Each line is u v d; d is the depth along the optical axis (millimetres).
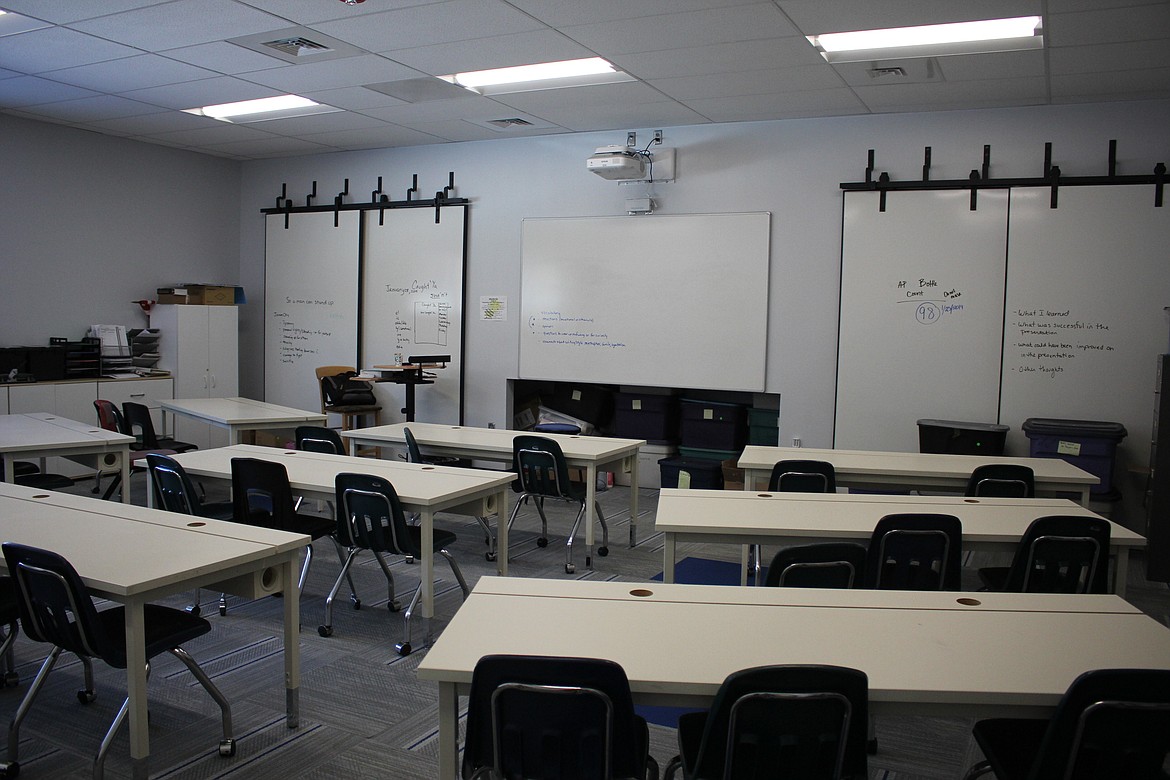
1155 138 5734
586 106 6352
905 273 6324
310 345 8727
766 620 2199
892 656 1985
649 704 1890
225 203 9039
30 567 2465
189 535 2883
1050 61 4953
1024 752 2100
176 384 8109
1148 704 1728
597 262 7375
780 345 6781
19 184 7246
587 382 7484
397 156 8211
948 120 6215
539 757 1840
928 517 3055
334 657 3648
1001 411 6117
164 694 3260
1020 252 6020
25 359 6969
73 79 5828
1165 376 4855
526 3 4207
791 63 5137
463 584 4082
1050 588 3168
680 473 6707
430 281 8070
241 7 4344
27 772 2678
